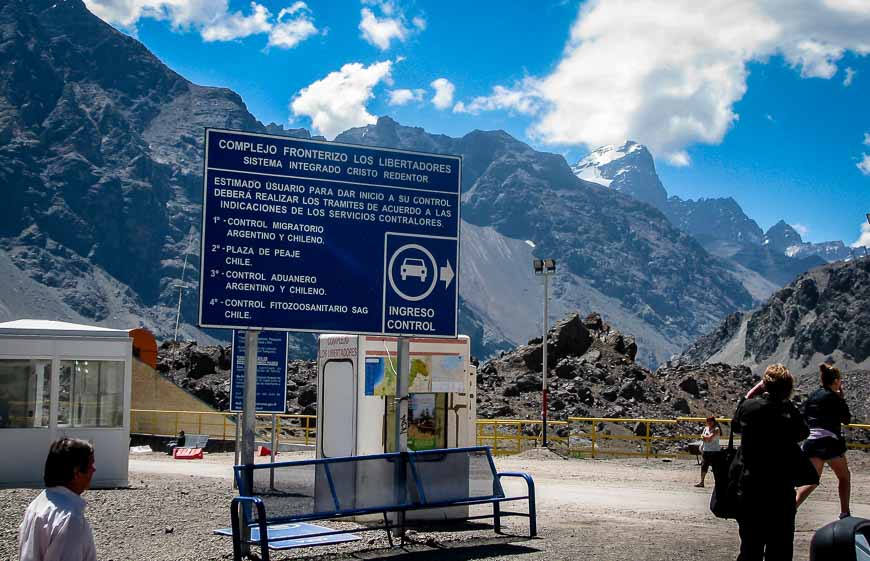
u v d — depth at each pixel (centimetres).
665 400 6238
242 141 1348
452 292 1477
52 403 2139
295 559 1240
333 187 1403
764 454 918
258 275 1342
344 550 1320
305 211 1381
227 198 1334
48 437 2128
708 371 7331
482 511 1848
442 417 1616
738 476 930
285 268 1360
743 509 923
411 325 1446
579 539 1391
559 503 2033
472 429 1627
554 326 7062
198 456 4041
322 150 1398
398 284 1441
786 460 915
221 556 1237
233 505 1209
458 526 1551
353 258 1410
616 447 4638
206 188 1327
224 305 1316
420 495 1376
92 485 2139
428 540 1389
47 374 2144
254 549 1286
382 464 1362
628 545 1321
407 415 1440
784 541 917
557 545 1323
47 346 2144
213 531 1456
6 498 1795
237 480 1242
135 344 5291
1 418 2108
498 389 6356
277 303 1349
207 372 7519
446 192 1483
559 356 6881
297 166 1379
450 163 1489
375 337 1603
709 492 2375
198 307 1304
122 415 2181
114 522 1553
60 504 573
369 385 1595
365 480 1344
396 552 1286
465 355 1633
